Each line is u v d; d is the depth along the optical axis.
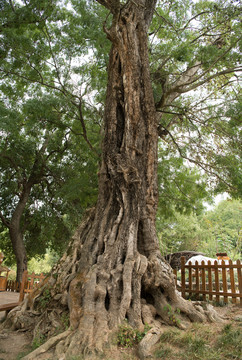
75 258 7.05
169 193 14.57
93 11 12.23
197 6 11.26
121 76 8.02
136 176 6.97
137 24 8.00
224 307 6.92
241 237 20.47
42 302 6.54
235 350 4.23
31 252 21.22
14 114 12.48
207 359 4.09
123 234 6.43
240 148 10.47
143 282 6.03
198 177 13.59
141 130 7.40
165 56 11.23
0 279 16.97
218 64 9.98
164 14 11.81
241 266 6.99
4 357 4.89
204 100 11.62
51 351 4.80
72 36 12.88
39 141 17.88
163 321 5.71
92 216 7.89
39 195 20.64
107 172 7.42
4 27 11.27
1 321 7.45
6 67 13.02
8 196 19.64
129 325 5.14
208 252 22.03
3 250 21.83
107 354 4.52
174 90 9.32
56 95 13.42
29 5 10.87
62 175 18.38
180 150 12.09
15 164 17.41
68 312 5.95
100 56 12.65
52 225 19.70
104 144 7.66
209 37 11.56
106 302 5.71
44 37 12.96
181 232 27.89
